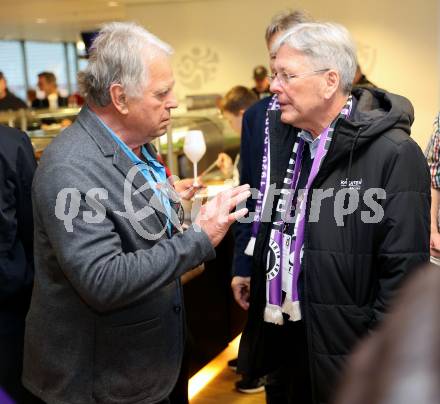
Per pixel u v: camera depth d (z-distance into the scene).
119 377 1.44
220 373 3.01
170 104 1.41
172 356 1.53
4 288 1.62
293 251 1.67
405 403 0.26
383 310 1.50
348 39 1.57
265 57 8.66
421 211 1.51
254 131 1.96
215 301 2.92
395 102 1.58
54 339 1.44
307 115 1.58
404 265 1.48
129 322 1.42
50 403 1.47
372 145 1.52
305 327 1.65
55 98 7.87
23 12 10.46
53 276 1.42
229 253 2.99
